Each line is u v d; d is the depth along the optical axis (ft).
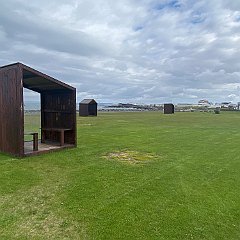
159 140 47.83
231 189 20.80
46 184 21.45
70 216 15.67
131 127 74.13
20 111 31.24
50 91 43.29
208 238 13.48
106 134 56.39
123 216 15.75
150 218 15.56
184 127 75.31
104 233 13.76
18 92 31.35
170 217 15.72
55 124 43.16
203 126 79.46
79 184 21.53
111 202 17.83
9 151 33.40
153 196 19.07
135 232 13.92
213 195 19.44
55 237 13.34
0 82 34.73
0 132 35.17
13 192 19.51
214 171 26.22
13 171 25.16
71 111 39.93
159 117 137.28
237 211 16.70
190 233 13.93
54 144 40.47
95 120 107.14
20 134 31.30
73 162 29.43
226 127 76.18
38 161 29.66
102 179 23.00
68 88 38.93
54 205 17.24
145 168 27.14
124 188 20.70
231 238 13.55
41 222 14.90
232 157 32.99
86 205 17.26
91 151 36.29
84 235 13.56
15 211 16.29
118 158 31.96
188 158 32.30
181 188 20.92
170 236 13.60
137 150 37.45
